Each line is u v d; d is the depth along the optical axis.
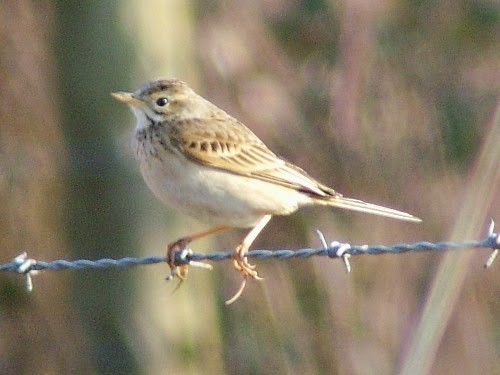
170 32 12.34
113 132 12.09
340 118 15.26
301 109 15.45
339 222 15.13
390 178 15.32
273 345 14.45
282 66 15.49
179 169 8.98
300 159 15.32
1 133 14.90
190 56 12.71
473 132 15.79
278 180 9.18
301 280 14.87
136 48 12.09
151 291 12.35
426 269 14.80
